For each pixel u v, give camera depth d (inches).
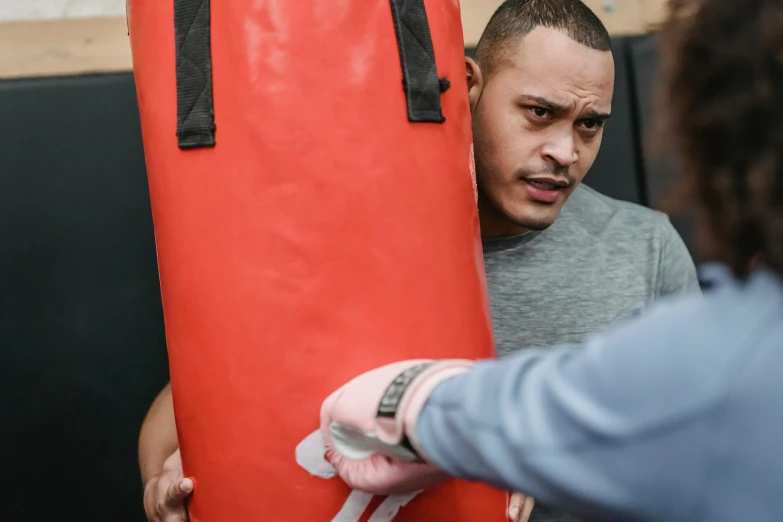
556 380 16.6
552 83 33.5
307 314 24.0
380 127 24.5
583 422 15.7
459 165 26.8
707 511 15.0
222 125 24.5
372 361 24.1
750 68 15.2
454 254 25.8
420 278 24.8
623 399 15.5
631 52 52.2
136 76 27.2
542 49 33.5
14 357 45.5
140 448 39.1
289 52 24.0
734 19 15.5
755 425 14.5
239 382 24.5
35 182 45.8
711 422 14.7
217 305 24.7
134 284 47.2
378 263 24.3
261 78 24.0
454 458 18.2
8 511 45.5
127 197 47.2
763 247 15.7
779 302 15.3
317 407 24.0
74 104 46.6
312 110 24.0
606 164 52.1
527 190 35.1
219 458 25.1
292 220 24.0
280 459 24.3
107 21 49.1
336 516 24.3
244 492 24.7
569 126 34.4
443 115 26.3
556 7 34.3
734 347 14.9
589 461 15.8
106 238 46.8
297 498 24.4
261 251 24.1
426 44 25.9
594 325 37.8
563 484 16.0
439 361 20.7
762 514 14.5
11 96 45.8
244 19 24.2
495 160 35.1
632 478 15.4
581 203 41.1
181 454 27.0
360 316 24.1
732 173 15.7
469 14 52.7
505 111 34.6
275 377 24.1
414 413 19.2
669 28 16.8
